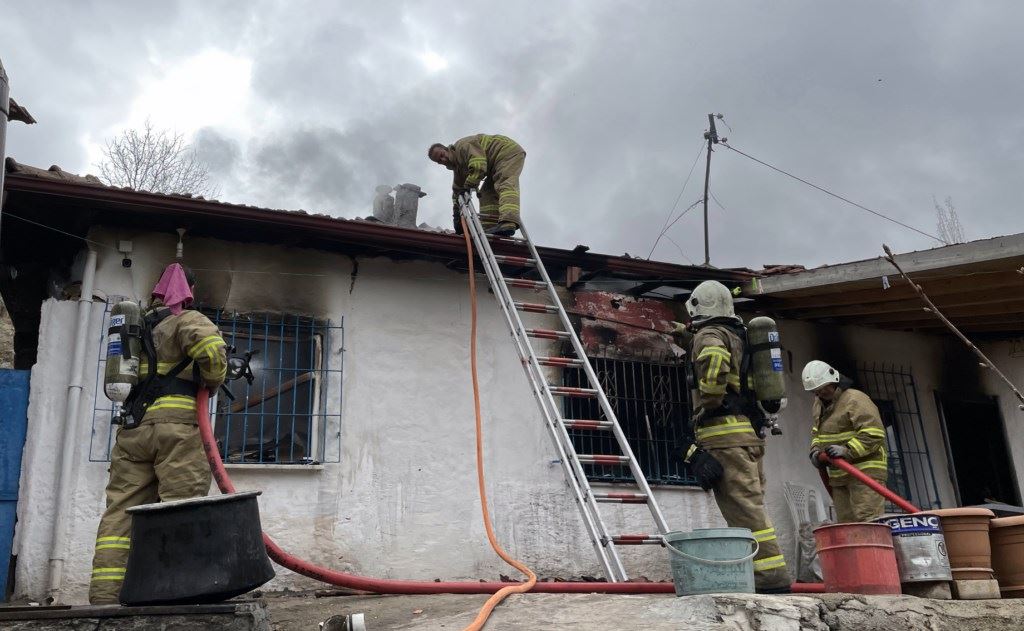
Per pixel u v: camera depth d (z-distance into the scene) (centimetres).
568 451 529
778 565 427
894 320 827
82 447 564
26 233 619
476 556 645
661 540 488
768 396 458
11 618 294
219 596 320
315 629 413
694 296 488
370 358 663
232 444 613
